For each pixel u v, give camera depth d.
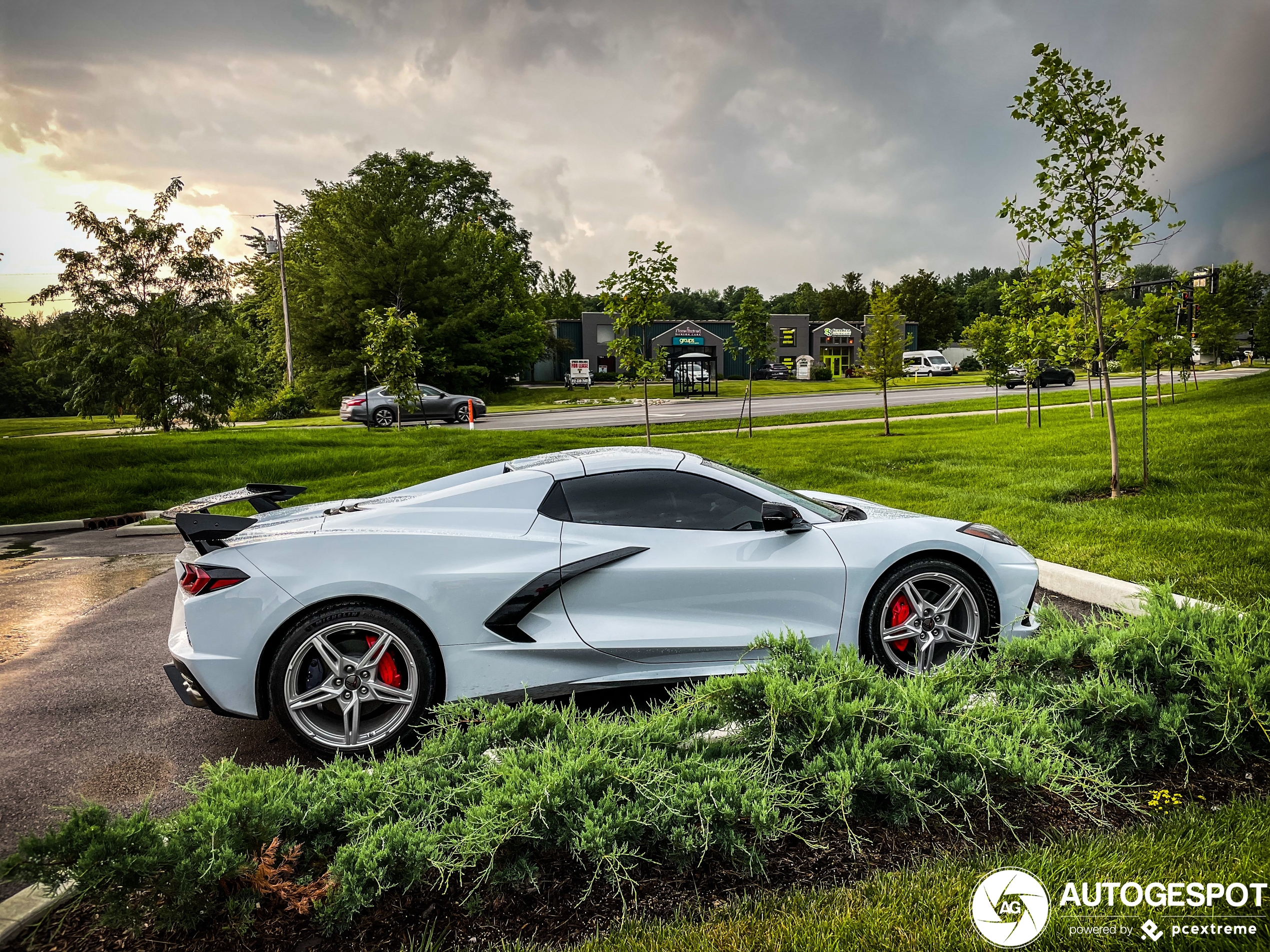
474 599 3.49
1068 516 7.50
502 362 53.78
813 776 2.48
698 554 3.77
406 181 54.12
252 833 2.14
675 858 2.27
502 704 2.80
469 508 3.76
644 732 2.66
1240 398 20.69
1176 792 2.58
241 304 58.62
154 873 2.02
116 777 3.36
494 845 2.19
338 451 17.05
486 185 64.06
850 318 99.12
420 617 3.44
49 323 22.80
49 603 6.58
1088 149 8.15
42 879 1.95
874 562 3.87
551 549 3.65
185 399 22.81
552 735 2.67
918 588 4.00
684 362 46.41
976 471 11.02
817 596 3.83
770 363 66.56
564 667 3.61
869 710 2.71
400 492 4.29
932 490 9.61
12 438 19.77
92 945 2.08
